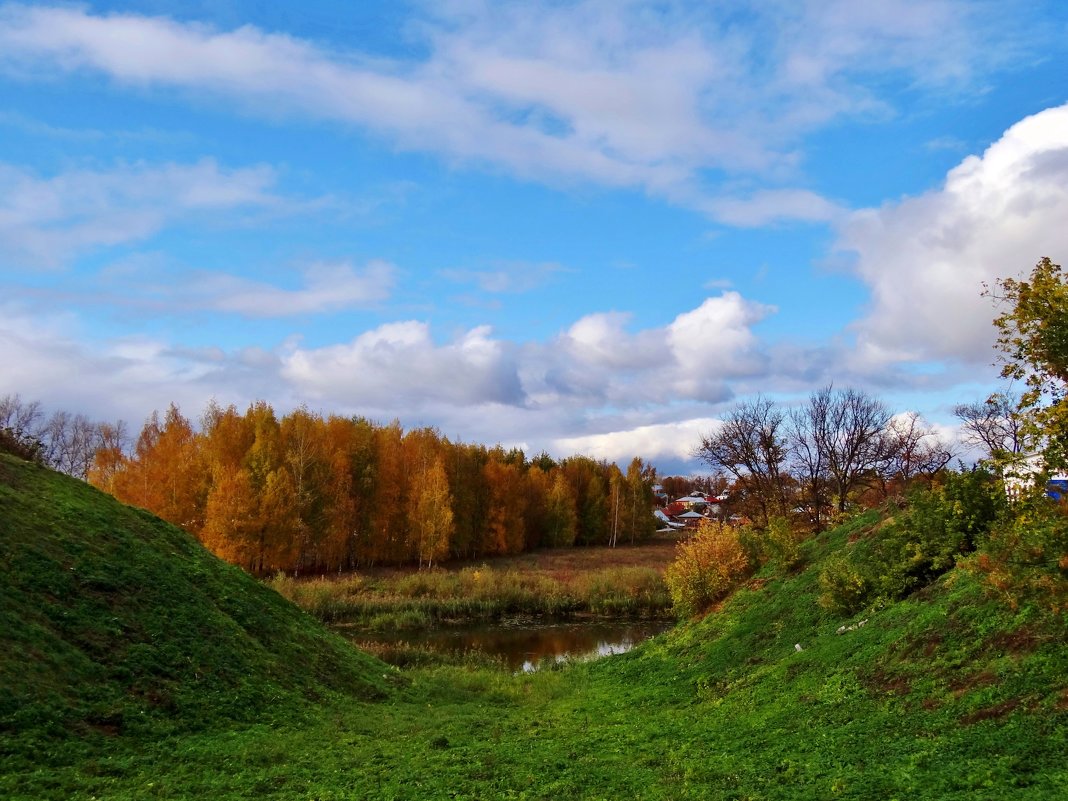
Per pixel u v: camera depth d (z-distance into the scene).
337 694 21.41
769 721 15.39
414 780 13.04
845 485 44.31
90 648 16.52
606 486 108.38
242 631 21.53
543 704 23.67
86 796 11.36
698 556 33.97
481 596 53.72
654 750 14.74
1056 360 11.03
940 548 20.17
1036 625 12.66
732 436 47.50
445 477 70.50
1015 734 9.96
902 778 9.71
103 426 76.19
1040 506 11.15
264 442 60.00
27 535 19.19
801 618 23.95
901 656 15.42
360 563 70.38
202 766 13.59
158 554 22.92
